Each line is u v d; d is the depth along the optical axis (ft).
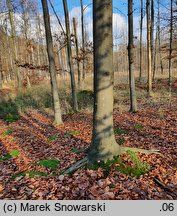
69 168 16.84
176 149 19.17
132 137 23.36
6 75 108.78
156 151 18.72
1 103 54.60
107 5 14.84
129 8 32.73
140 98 48.42
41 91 62.34
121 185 14.26
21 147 25.22
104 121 16.55
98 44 15.42
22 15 71.97
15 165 20.11
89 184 14.66
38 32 98.07
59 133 28.60
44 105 50.62
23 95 60.08
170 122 27.68
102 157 16.63
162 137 22.54
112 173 15.56
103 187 14.17
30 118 40.96
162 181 14.49
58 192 14.23
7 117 42.42
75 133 27.09
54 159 19.44
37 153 22.31
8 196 14.58
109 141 16.81
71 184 14.87
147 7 44.57
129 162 16.51
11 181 16.62
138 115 33.27
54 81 33.04
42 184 15.38
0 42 97.30
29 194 14.40
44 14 30.66
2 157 22.98
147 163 16.62
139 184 14.29
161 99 44.34
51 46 32.04
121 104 43.80
